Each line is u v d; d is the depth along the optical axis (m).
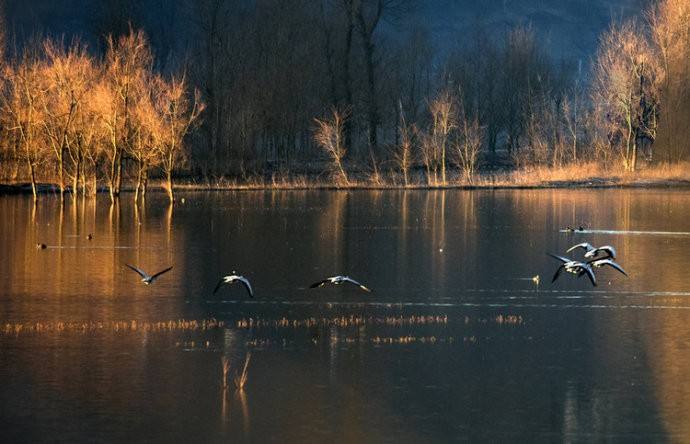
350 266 50.84
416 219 74.25
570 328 36.84
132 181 108.56
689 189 104.31
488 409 28.08
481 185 108.44
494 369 31.61
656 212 79.06
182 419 27.25
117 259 52.72
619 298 42.28
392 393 29.36
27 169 102.62
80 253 54.97
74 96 85.56
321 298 42.22
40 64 88.31
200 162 114.75
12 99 86.75
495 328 36.84
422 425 27.00
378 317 38.59
